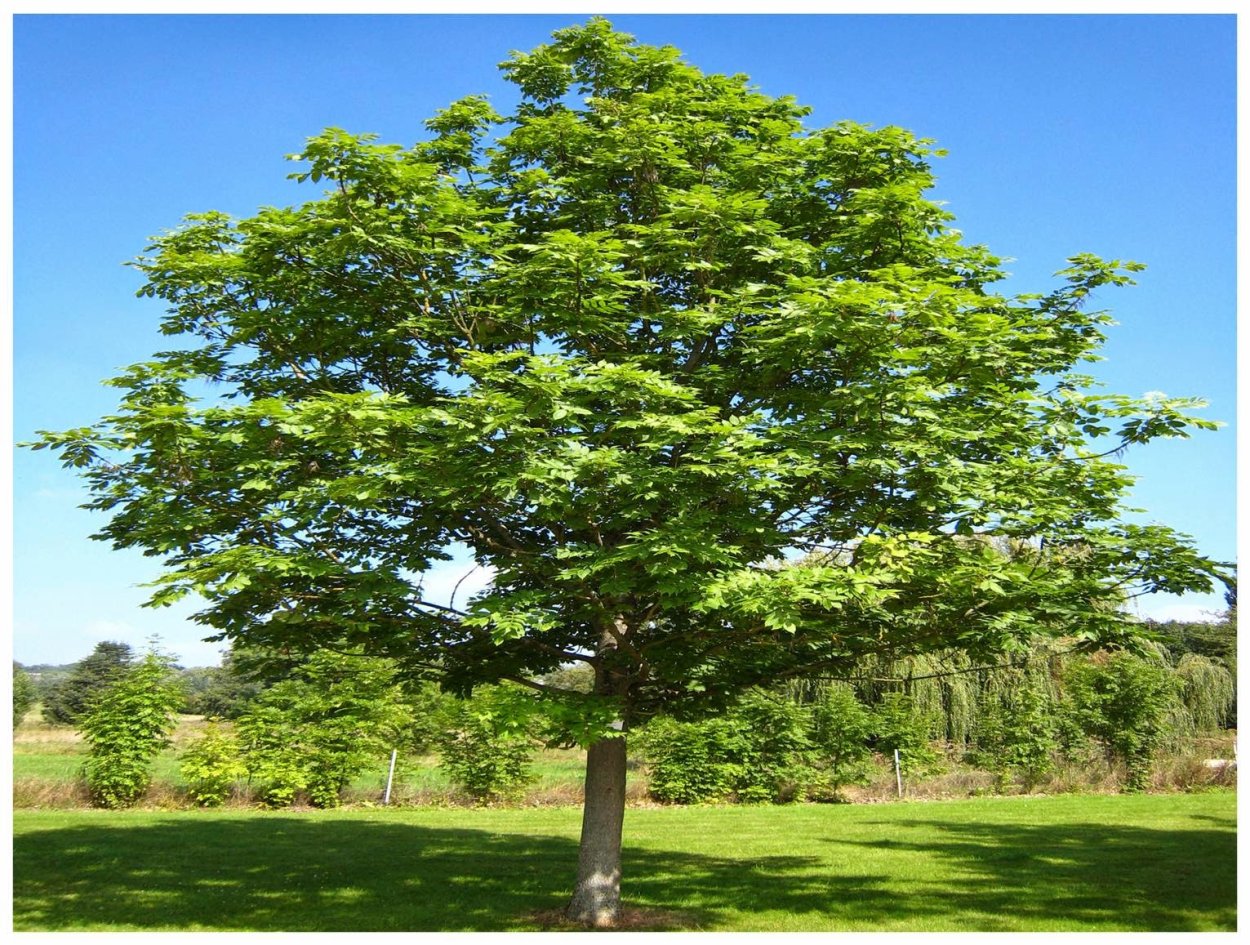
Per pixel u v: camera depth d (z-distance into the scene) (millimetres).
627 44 11039
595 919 9523
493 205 10141
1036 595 8484
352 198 8562
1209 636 30641
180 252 9586
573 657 9719
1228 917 9789
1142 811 18984
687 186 10141
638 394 7910
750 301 8742
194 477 8430
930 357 8430
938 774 24547
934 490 8438
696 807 21094
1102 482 8781
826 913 10008
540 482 7543
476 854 14258
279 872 12492
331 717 21359
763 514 8961
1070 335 9703
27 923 9453
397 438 7973
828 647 10000
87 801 20016
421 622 8891
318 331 9438
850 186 10055
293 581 8570
